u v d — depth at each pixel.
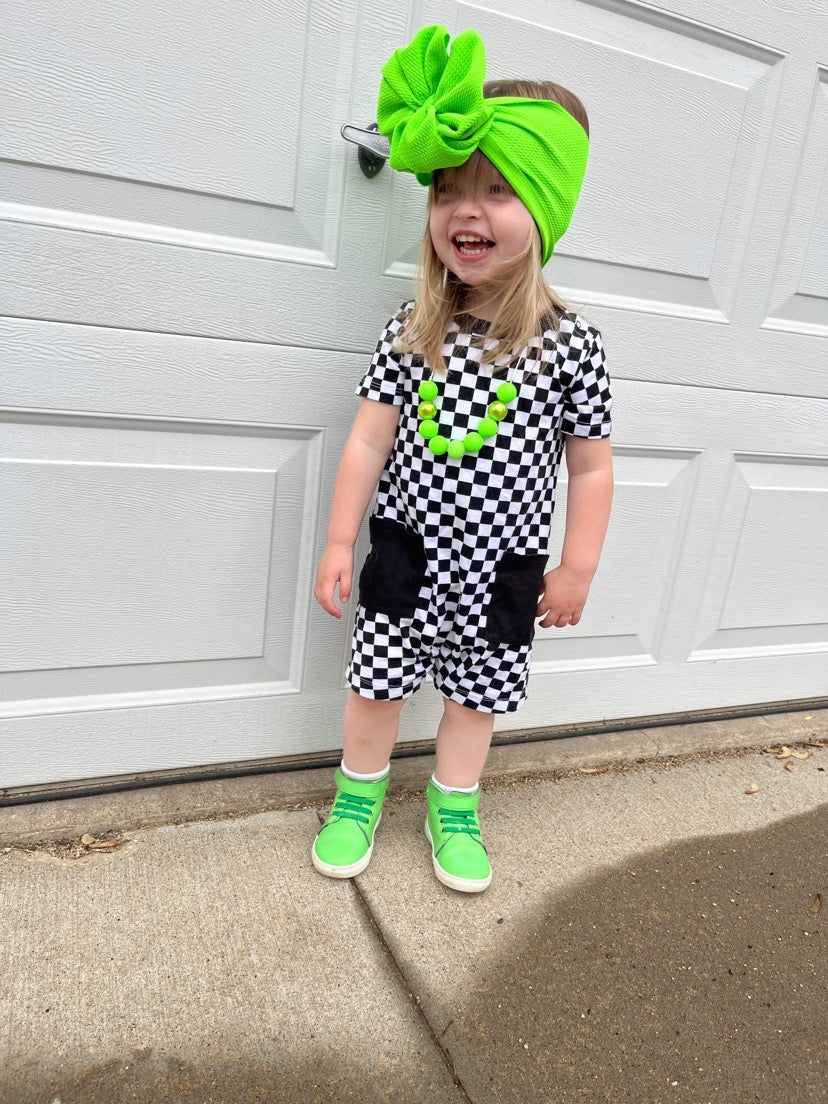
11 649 1.36
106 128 1.19
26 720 1.40
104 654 1.42
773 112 1.59
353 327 1.40
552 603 1.33
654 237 1.57
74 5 1.13
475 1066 1.04
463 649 1.31
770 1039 1.12
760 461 1.84
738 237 1.64
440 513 1.23
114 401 1.30
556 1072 1.04
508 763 1.71
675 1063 1.07
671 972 1.22
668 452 1.73
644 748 1.83
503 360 1.18
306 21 1.24
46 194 1.19
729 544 1.87
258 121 1.26
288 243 1.33
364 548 1.54
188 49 1.19
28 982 1.08
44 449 1.30
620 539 1.75
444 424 1.20
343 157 1.32
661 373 1.66
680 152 1.54
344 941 1.21
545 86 1.19
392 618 1.27
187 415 1.35
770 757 1.88
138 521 1.38
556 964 1.21
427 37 1.07
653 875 1.43
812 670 2.07
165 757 1.52
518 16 1.36
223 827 1.44
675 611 1.87
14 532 1.31
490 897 1.34
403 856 1.42
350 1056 1.03
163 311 1.29
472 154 1.08
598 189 1.50
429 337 1.19
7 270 1.19
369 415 1.27
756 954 1.27
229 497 1.42
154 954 1.15
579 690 1.83
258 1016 1.07
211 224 1.28
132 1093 0.96
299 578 1.52
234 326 1.33
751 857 1.51
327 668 1.58
